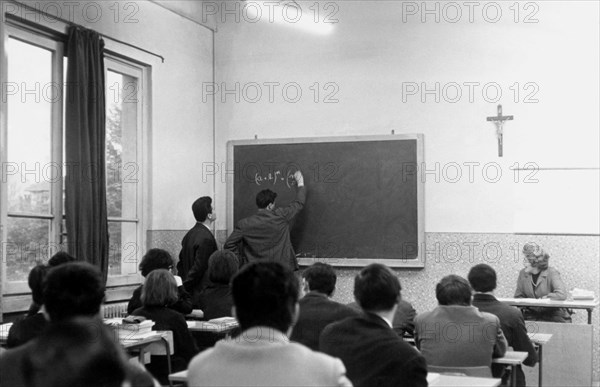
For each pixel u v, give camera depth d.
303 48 8.96
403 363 3.02
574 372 6.97
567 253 7.89
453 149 8.36
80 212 6.84
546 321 7.49
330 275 4.43
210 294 5.65
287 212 8.42
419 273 8.42
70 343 1.54
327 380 2.18
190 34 8.88
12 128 6.39
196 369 2.23
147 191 8.16
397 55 8.60
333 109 8.82
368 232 8.59
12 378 2.09
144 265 5.99
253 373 2.17
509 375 4.83
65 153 6.81
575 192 7.92
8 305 6.21
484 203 8.23
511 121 8.16
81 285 2.09
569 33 8.01
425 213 8.44
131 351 4.65
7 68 6.31
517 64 8.17
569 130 7.97
